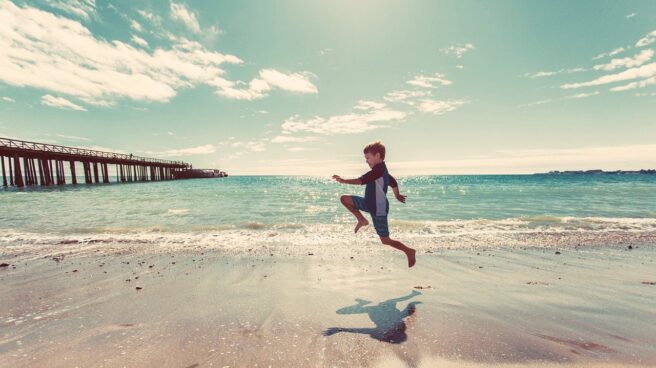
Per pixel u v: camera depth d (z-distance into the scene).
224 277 3.69
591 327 2.18
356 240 6.39
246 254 5.06
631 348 1.86
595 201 16.48
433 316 2.41
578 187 32.62
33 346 1.94
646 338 2.00
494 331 2.12
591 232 7.25
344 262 4.48
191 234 7.13
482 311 2.52
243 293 3.06
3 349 1.90
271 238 6.63
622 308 2.58
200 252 5.23
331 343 1.95
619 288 3.17
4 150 26.64
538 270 3.99
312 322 2.31
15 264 4.39
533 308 2.58
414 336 2.04
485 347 1.88
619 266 4.21
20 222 9.18
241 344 1.95
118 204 15.09
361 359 1.75
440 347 1.88
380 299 2.86
